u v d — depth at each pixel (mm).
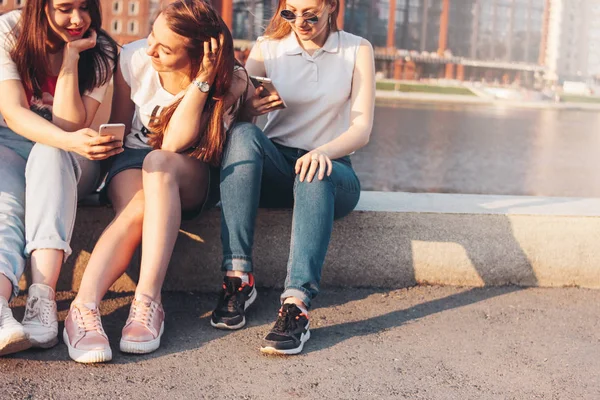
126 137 2346
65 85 2156
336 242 2619
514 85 55969
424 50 55656
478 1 55844
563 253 2699
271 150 2258
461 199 2904
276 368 1948
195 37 2096
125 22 42094
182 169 2156
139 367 1921
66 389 1769
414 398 1798
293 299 2078
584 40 56500
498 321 2367
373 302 2512
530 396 1829
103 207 2467
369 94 2404
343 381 1880
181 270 2574
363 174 10984
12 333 1831
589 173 12336
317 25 2316
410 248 2654
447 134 20594
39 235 2033
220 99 2156
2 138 2227
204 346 2088
